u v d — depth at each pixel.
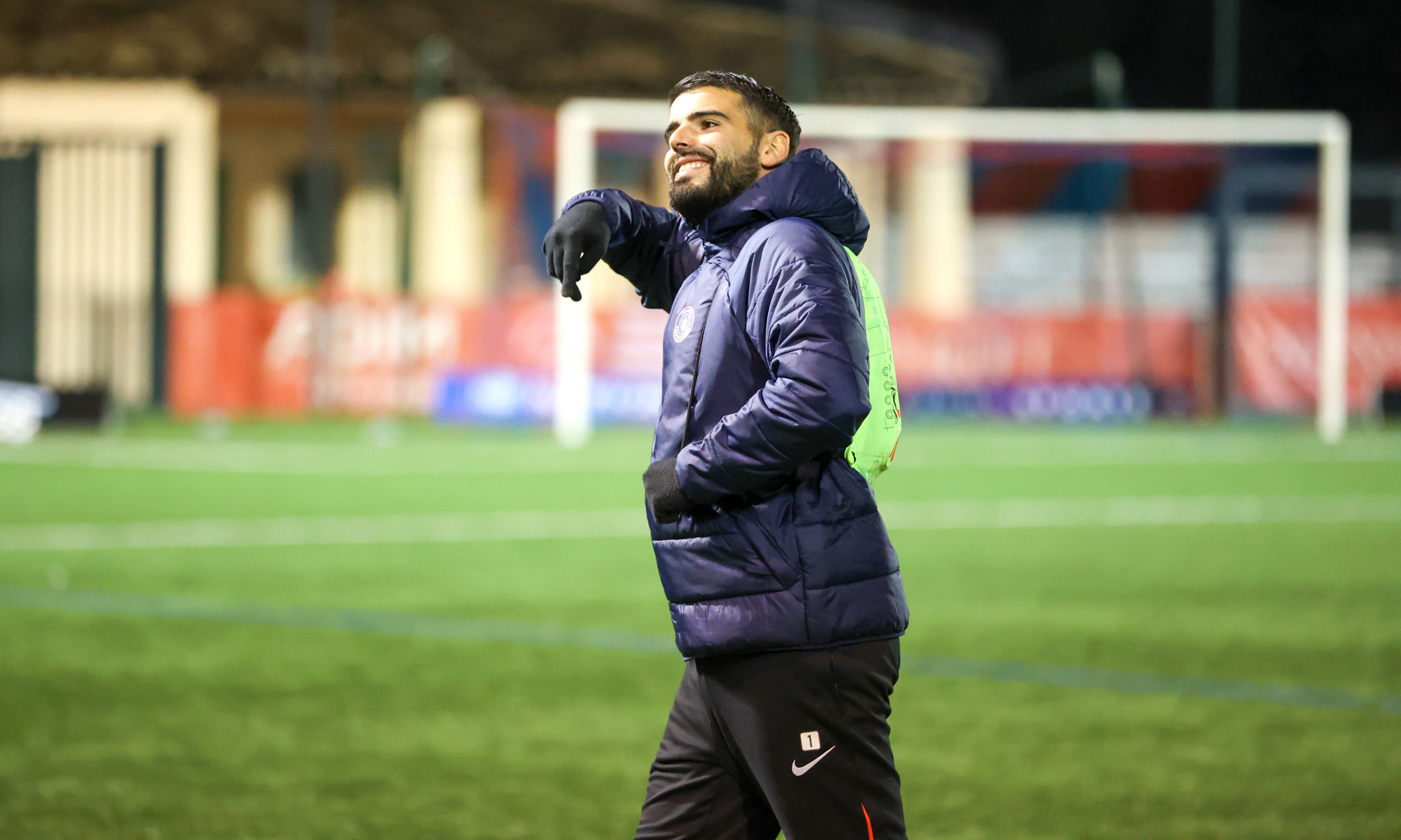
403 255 42.69
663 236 6.19
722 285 5.28
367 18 44.12
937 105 51.12
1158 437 36.25
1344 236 35.94
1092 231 44.44
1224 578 17.44
